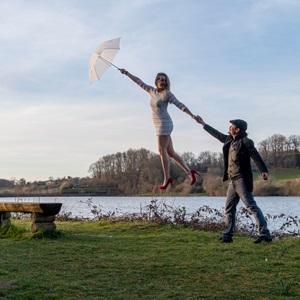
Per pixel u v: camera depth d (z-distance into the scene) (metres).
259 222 9.90
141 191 32.56
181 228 13.00
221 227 12.97
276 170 42.16
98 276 6.87
